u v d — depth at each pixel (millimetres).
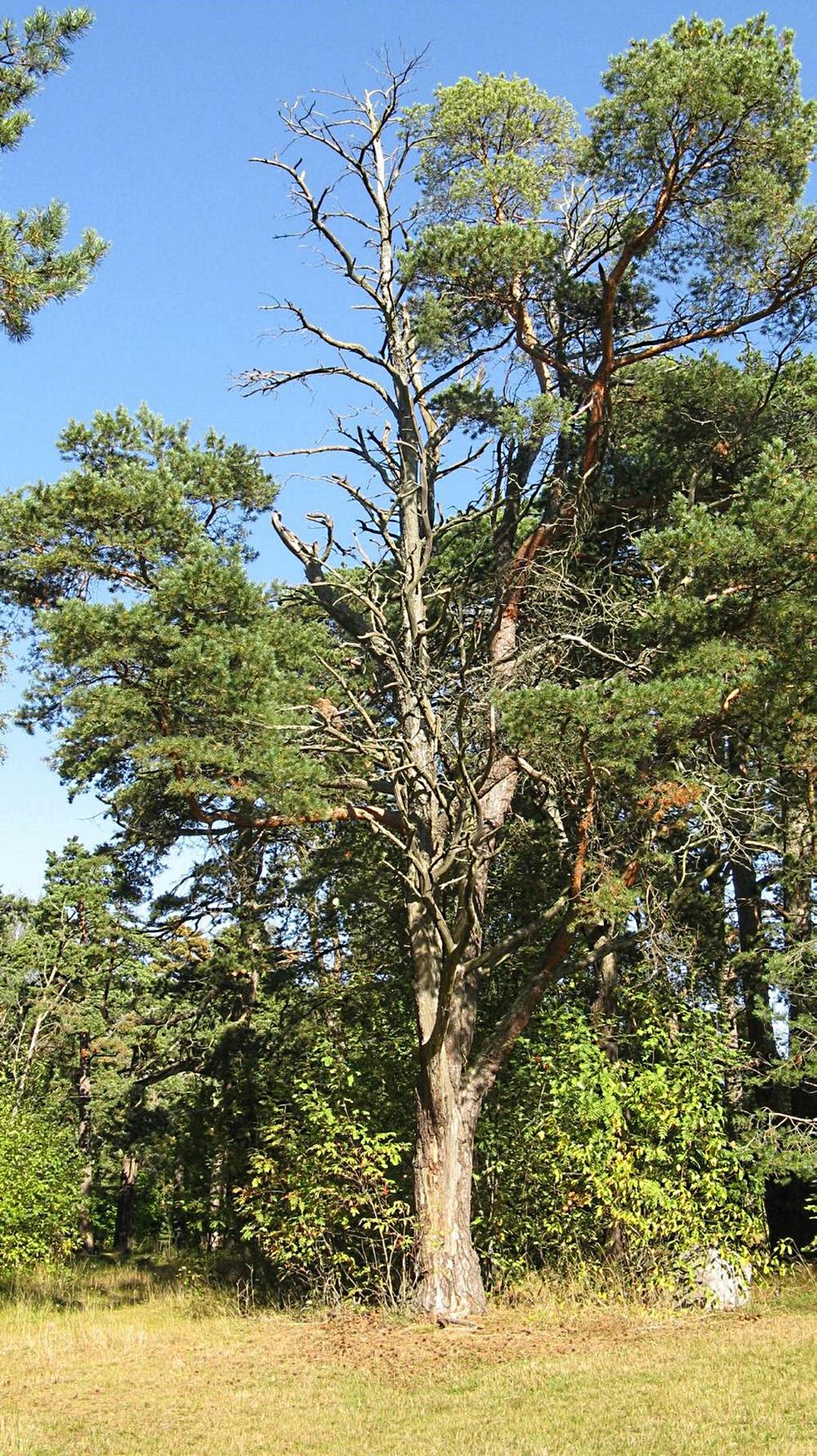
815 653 13039
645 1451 8469
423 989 16234
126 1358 13250
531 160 17203
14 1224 22422
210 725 14586
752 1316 14305
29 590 15953
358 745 16016
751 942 19375
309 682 16922
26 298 11164
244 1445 9148
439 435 18312
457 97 17234
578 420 16922
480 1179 17062
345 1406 10469
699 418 17203
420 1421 9797
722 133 14328
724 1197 15641
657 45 14219
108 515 15625
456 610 17750
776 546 13023
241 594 14617
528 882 19156
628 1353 12141
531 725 12812
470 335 16562
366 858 20500
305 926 22938
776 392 17062
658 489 17703
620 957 19297
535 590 16719
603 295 15922
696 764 14109
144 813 16453
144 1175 39656
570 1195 15984
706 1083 15977
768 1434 8797
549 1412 9828
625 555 18406
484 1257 16688
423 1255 14977
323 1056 17125
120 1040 34906
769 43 14570
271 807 15188
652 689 12516
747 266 15406
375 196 18266
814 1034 17125
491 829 16297
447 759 16594
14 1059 35469
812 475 14875
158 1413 10367
